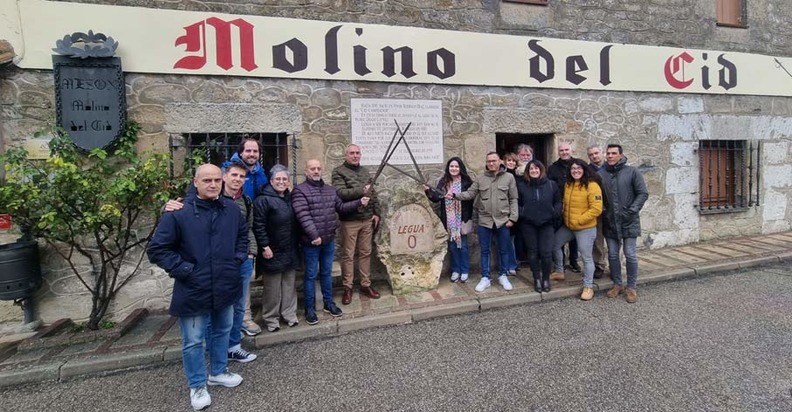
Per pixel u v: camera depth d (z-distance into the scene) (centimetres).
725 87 573
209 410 229
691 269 450
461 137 469
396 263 402
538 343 298
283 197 316
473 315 361
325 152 426
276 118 408
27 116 349
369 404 230
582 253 389
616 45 518
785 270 460
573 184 393
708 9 566
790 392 227
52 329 337
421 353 290
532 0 491
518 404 224
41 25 346
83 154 355
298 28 409
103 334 323
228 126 394
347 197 372
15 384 268
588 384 241
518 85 481
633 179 381
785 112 614
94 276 366
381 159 443
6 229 342
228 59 390
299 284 410
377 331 332
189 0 383
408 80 445
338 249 435
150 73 374
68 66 350
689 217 566
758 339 292
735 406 216
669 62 543
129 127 365
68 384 267
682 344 288
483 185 414
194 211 224
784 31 614
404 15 445
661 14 543
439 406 226
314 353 296
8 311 346
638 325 323
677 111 555
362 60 429
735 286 410
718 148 589
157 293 383
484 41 467
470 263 476
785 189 620
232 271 235
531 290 404
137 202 343
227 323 247
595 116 517
